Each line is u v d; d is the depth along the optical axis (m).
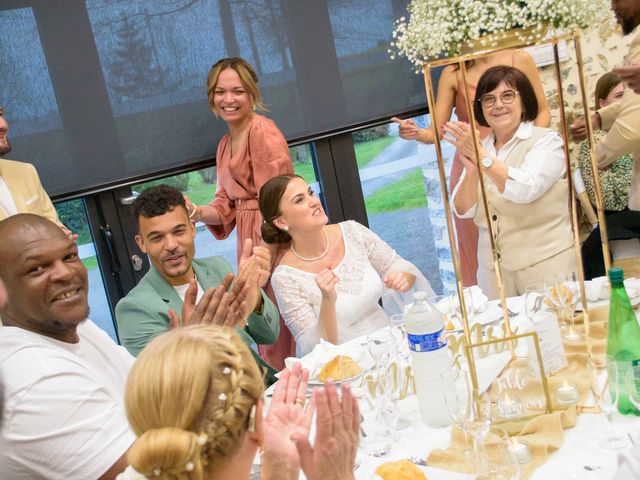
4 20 3.65
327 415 1.39
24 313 1.81
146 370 1.13
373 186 4.45
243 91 3.75
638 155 3.30
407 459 1.75
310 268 2.99
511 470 1.49
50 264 1.80
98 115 3.82
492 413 1.74
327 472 1.41
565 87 3.99
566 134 2.18
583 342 2.13
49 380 1.68
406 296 3.14
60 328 1.83
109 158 3.86
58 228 1.86
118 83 3.85
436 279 4.62
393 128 4.43
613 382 1.77
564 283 2.16
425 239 4.57
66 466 1.66
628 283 2.44
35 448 1.66
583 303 2.09
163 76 3.93
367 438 1.81
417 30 2.08
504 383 1.80
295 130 4.21
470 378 1.87
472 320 2.39
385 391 1.82
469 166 2.42
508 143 2.35
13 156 3.71
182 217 2.68
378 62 4.32
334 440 1.40
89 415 1.68
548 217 2.39
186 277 2.76
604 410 1.63
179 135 3.98
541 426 1.72
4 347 1.74
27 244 1.79
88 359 1.99
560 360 2.00
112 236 3.93
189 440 1.08
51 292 1.80
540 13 1.96
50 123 3.75
